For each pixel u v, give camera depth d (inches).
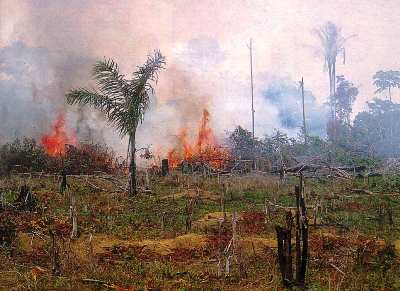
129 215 658.2
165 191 872.3
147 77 844.0
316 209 584.4
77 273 391.9
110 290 351.9
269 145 1179.3
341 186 892.6
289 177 991.0
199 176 1036.5
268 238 528.4
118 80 845.8
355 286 361.7
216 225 582.9
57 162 1074.7
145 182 952.3
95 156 1101.7
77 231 545.0
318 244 470.3
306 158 1131.3
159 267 409.4
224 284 373.4
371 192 817.5
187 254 468.8
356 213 668.7
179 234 561.9
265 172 1045.8
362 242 471.8
